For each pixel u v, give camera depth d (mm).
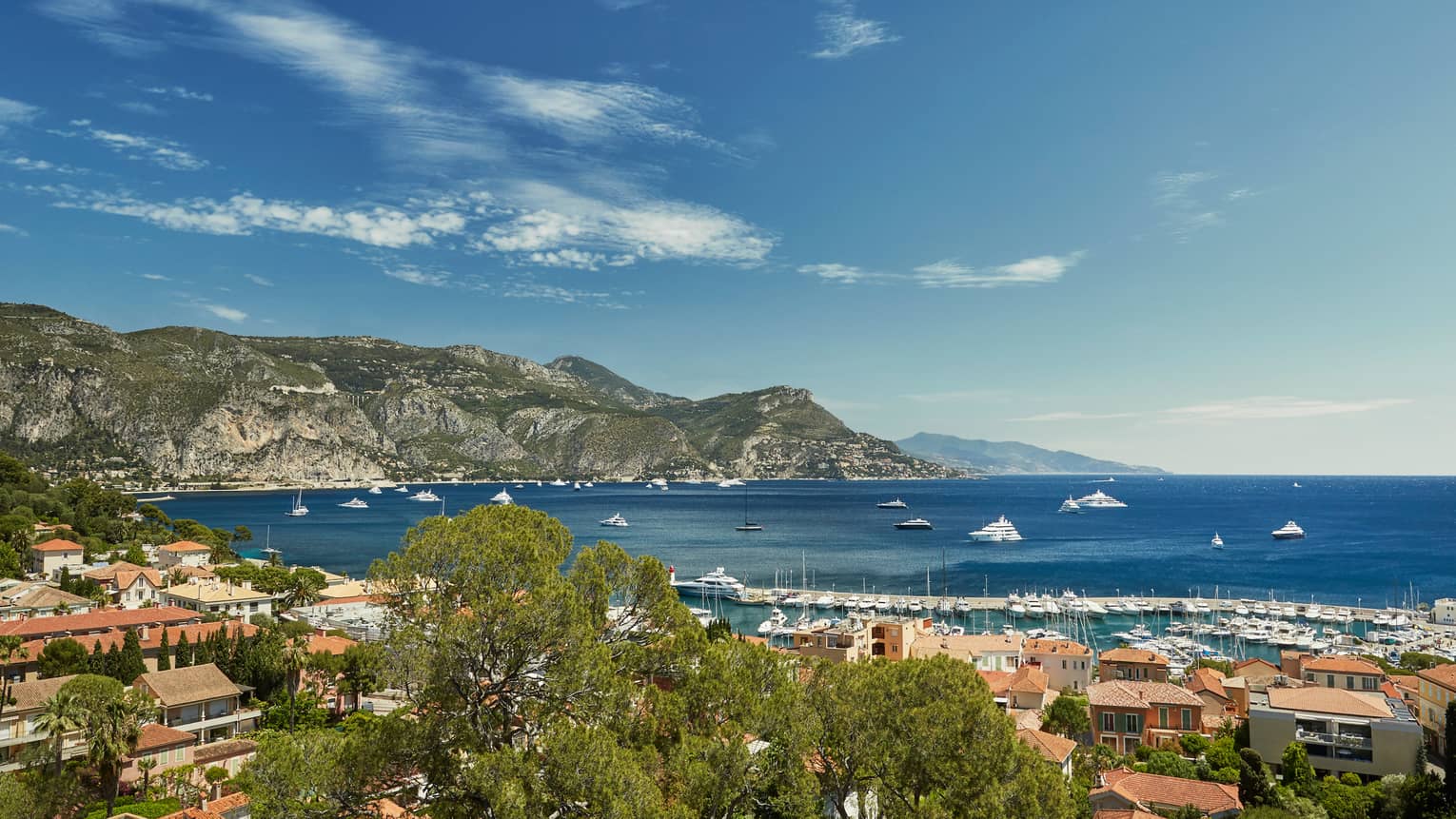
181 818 54312
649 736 36594
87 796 60875
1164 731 84500
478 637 32250
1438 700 79375
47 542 160625
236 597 142375
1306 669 96938
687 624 39938
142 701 67062
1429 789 57594
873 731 39531
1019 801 36625
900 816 36969
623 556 40406
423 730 32219
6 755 69438
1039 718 87062
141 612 112125
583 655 33062
